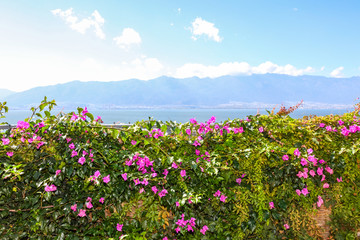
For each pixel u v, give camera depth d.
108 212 2.87
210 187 2.97
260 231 3.03
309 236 3.11
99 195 2.72
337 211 3.21
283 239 3.14
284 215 3.11
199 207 2.99
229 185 3.00
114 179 2.77
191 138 3.16
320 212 3.24
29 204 2.58
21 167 2.60
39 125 2.79
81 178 2.75
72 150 2.71
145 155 2.86
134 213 2.88
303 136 3.29
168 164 2.95
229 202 3.02
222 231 3.01
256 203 2.98
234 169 3.02
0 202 2.52
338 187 3.23
